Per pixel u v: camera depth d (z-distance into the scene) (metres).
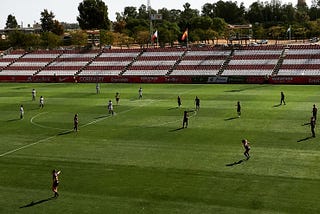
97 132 50.94
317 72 91.12
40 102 69.94
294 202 28.62
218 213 27.58
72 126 54.72
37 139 48.62
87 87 94.56
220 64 102.50
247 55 104.12
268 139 44.41
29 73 114.75
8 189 33.34
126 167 37.41
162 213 27.98
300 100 66.69
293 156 38.28
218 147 42.22
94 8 183.50
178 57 110.00
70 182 34.28
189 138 46.25
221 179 33.44
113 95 80.19
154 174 35.31
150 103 69.38
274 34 158.00
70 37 165.00
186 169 36.12
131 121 56.25
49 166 38.66
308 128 48.28
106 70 110.19
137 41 154.50
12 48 146.38
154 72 104.56
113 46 153.50
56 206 29.88
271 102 65.75
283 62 97.94
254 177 33.50
